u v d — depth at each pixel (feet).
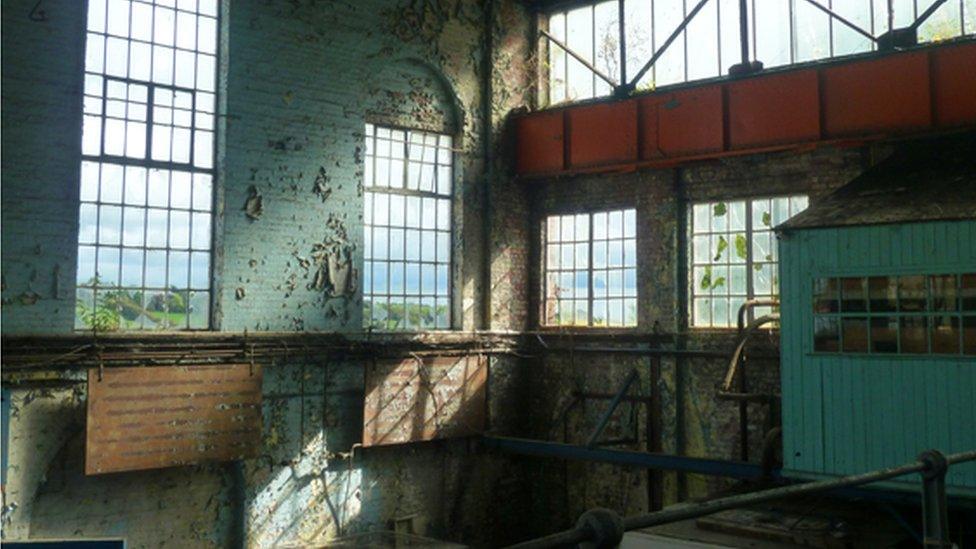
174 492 35.83
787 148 39.11
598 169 45.37
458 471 45.60
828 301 32.32
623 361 45.19
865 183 35.37
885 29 39.06
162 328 35.58
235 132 37.68
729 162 42.16
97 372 32.91
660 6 46.11
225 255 37.17
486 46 48.11
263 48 38.70
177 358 35.29
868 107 37.17
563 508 47.42
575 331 47.55
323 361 40.11
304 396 39.63
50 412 32.58
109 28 34.65
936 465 11.80
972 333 29.19
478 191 47.37
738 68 41.06
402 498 43.27
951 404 29.45
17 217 31.81
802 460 32.68
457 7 46.60
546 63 50.72
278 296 38.88
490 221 47.50
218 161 37.40
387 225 43.80
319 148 40.55
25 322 31.89
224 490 37.35
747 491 35.06
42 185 32.45
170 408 34.76
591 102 45.80
